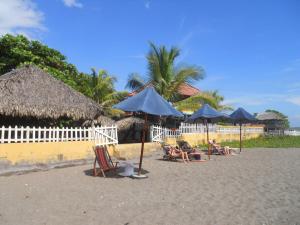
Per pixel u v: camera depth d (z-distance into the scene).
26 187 10.37
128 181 11.46
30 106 14.84
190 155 17.36
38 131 14.15
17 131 13.44
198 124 27.25
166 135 23.16
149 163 16.19
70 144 15.21
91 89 30.05
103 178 11.99
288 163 16.19
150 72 26.97
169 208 8.01
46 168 14.05
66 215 7.44
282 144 28.45
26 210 7.83
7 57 24.84
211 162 16.70
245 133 34.88
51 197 9.09
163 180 11.66
